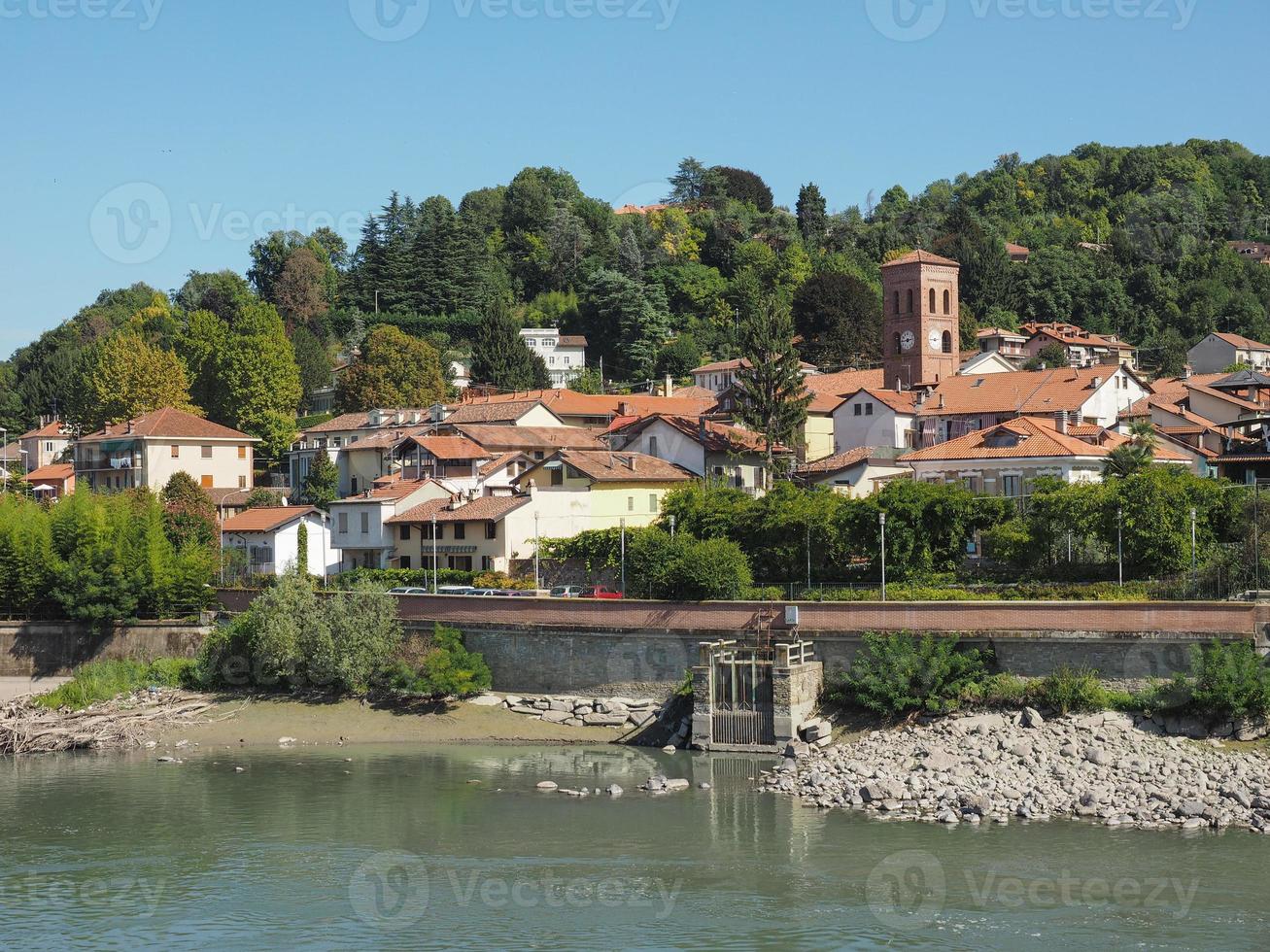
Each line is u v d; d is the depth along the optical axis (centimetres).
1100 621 7212
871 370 16912
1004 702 7219
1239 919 4734
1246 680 6638
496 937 4759
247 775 7369
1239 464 9912
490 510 10706
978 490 10706
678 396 17312
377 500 11456
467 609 8919
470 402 17388
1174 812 5956
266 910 5081
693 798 6550
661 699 8238
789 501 9694
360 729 8500
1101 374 12438
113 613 10312
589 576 10194
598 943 4681
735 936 4703
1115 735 6762
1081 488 8756
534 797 6681
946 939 4612
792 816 6162
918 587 8712
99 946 4766
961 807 6166
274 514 12644
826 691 7762
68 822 6378
